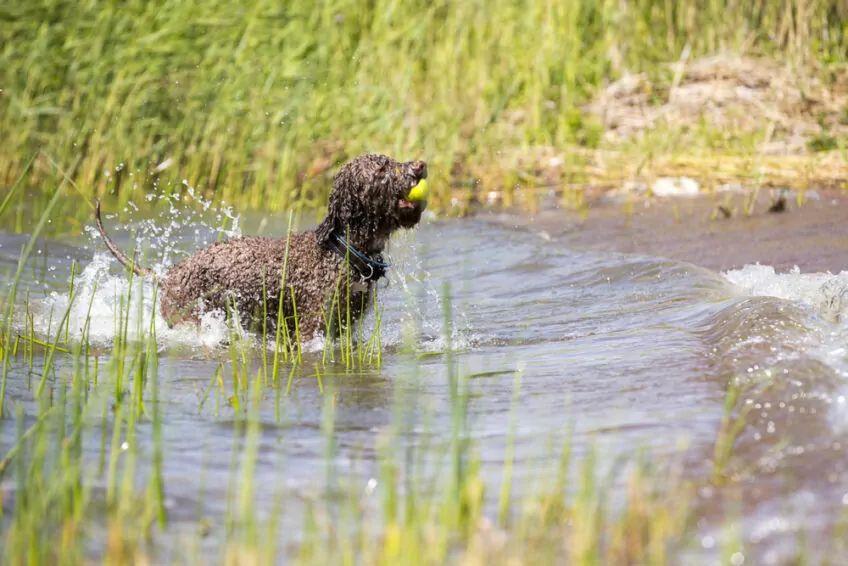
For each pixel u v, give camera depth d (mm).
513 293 15180
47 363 10047
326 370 11242
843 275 14836
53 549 6586
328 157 23047
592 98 25875
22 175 10680
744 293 14164
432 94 24266
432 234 19297
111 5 23531
